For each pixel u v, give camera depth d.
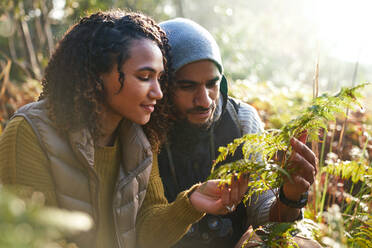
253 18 11.98
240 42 8.77
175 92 1.76
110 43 1.42
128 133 1.57
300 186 1.43
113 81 1.43
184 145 1.87
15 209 0.64
